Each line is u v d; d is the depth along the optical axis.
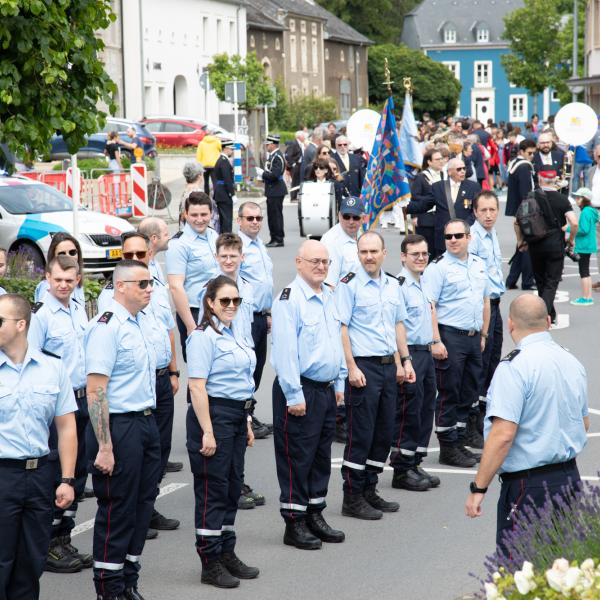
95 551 11.31
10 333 10.30
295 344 12.80
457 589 11.64
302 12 140.50
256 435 17.80
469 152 39.50
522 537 9.02
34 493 10.34
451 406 16.34
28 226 33.09
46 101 19.44
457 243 16.27
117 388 11.47
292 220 50.00
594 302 29.42
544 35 123.44
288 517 13.05
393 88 162.50
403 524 13.82
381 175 24.44
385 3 170.62
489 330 17.55
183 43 108.06
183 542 13.34
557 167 38.16
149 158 65.25
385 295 14.20
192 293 16.53
